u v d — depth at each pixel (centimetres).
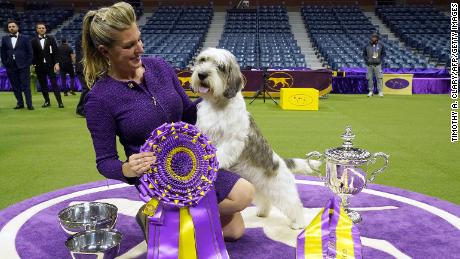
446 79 1401
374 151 559
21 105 957
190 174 232
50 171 459
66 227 263
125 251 273
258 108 991
